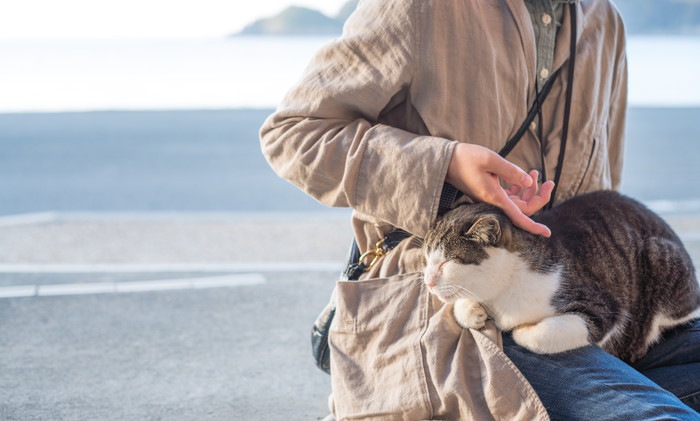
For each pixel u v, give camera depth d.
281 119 2.22
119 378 3.73
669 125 14.47
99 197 8.84
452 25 2.10
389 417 2.06
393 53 2.10
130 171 10.47
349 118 2.19
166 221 7.36
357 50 2.15
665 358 2.34
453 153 1.99
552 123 2.27
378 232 2.25
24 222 7.32
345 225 7.19
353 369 2.16
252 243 6.48
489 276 2.08
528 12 2.21
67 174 10.25
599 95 2.35
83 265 5.77
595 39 2.32
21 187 9.39
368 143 2.06
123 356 4.02
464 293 2.09
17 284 5.27
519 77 2.16
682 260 2.39
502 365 1.96
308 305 4.87
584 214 2.32
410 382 2.05
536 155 2.25
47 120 15.38
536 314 2.11
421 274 2.15
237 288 5.21
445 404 2.00
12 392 3.54
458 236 2.07
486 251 2.06
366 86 2.11
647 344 2.37
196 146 12.48
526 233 2.15
